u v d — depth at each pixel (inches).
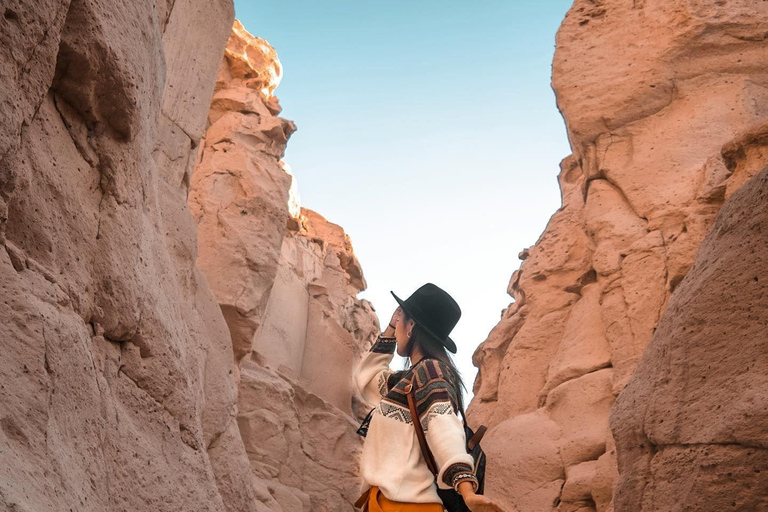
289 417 647.1
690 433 231.6
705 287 244.5
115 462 131.8
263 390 636.1
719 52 542.3
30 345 108.7
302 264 800.9
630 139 546.3
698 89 538.9
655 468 241.0
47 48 125.9
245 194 600.4
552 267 619.2
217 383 321.1
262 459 607.8
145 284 157.9
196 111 349.4
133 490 134.5
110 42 142.6
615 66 565.9
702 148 514.0
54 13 126.6
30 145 126.7
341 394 765.3
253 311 551.5
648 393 253.4
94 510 113.7
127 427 141.4
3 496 82.7
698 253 266.2
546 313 605.0
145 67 159.0
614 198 541.0
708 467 222.7
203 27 357.4
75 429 117.0
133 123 153.1
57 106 139.6
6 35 116.5
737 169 406.9
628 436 256.2
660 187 512.7
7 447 95.3
